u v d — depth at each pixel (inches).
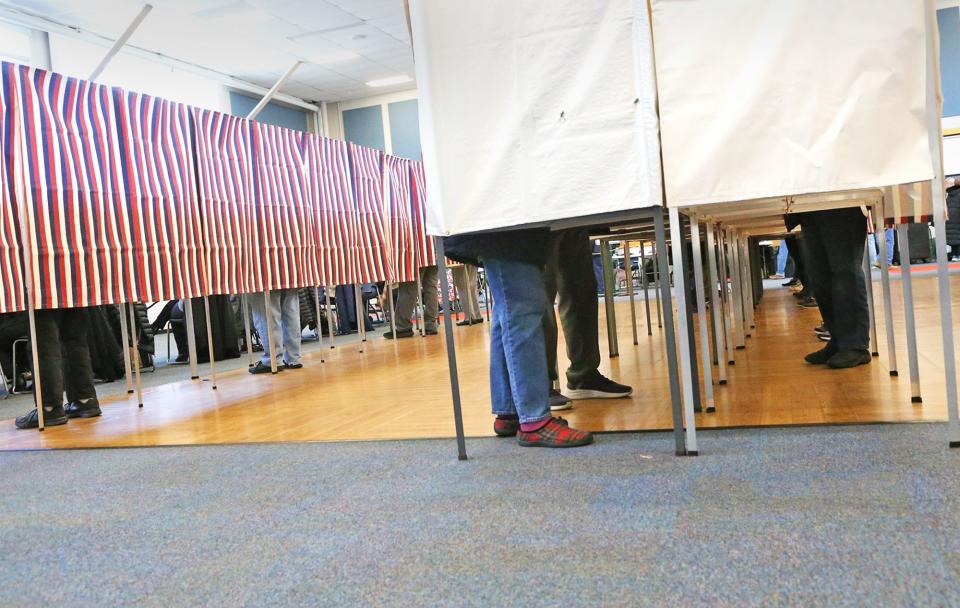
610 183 61.5
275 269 166.4
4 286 106.3
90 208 119.3
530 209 63.8
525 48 63.4
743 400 81.7
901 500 44.3
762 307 220.7
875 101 56.6
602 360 129.3
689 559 38.6
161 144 135.5
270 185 167.3
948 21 433.7
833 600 32.5
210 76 422.3
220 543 48.8
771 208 83.5
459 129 65.6
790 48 57.7
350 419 94.3
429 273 246.2
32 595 42.6
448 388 115.3
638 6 60.2
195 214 142.5
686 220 88.2
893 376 87.5
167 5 324.5
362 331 202.8
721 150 59.1
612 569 38.3
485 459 65.4
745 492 48.9
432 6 65.6
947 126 433.7
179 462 77.0
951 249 345.1
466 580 38.8
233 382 155.0
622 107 61.0
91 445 92.2
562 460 62.4
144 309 203.5
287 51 402.9
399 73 471.5
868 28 56.5
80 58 351.9
